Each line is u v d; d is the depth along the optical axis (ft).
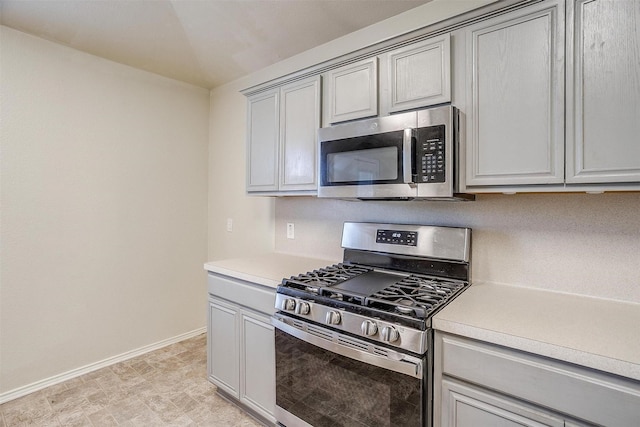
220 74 9.43
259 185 7.47
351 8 6.32
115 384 7.63
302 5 6.22
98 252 8.33
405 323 4.02
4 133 6.90
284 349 5.44
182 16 6.55
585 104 3.80
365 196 5.35
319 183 6.00
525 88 4.19
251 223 9.41
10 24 6.77
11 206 7.02
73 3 6.08
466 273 5.45
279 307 5.41
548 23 4.03
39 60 7.30
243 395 6.39
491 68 4.43
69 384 7.60
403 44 5.22
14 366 7.09
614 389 2.95
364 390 4.39
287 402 5.44
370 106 5.58
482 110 4.50
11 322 7.06
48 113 7.46
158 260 9.53
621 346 3.12
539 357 3.30
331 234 7.52
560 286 4.88
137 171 9.02
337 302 4.67
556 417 3.23
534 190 4.18
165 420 6.38
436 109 4.64
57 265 7.67
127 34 7.20
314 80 6.38
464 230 5.52
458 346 3.77
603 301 4.49
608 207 4.54
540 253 5.03
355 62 5.79
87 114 8.07
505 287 5.20
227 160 10.11
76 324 7.99
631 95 3.55
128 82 8.80
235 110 9.85
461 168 4.67
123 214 8.77
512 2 4.21
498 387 3.52
